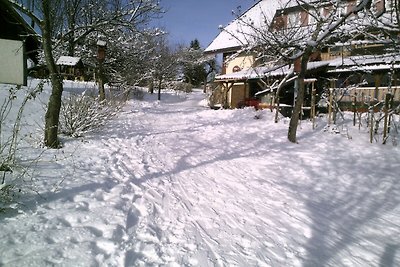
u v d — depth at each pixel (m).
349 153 8.95
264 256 3.52
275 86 14.13
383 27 6.55
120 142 8.82
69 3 9.68
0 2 6.48
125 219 3.86
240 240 3.83
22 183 4.35
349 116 13.18
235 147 9.70
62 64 21.56
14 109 9.57
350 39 8.54
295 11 12.93
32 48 11.63
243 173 7.03
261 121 13.98
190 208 4.68
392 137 10.20
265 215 4.73
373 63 12.47
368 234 4.41
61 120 8.38
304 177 6.98
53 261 2.79
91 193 4.51
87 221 3.67
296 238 4.07
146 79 32.22
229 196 5.43
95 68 21.56
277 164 7.91
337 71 15.11
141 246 3.34
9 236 3.08
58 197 4.18
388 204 5.64
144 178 5.83
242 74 21.69
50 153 6.28
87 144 7.82
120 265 2.92
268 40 10.21
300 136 10.98
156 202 4.70
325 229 4.43
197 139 10.70
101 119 9.59
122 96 14.56
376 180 6.89
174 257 3.24
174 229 3.90
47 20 6.53
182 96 37.72
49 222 3.48
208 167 7.30
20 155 5.66
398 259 3.75
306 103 15.50
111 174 5.67
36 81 15.27
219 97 25.69
